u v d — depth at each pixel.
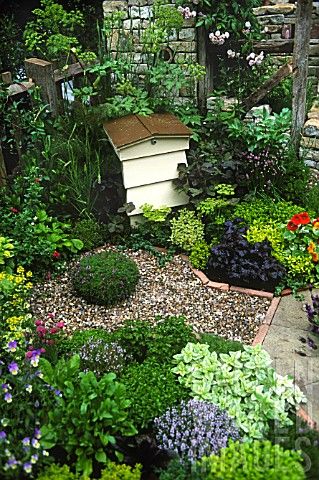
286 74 5.59
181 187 4.85
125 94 5.72
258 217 4.63
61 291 4.29
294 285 4.21
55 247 4.51
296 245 4.33
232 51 6.45
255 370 3.11
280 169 5.00
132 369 3.18
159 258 4.67
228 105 6.23
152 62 6.22
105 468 2.67
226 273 4.31
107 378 2.80
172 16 5.65
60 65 5.92
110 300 4.12
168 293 4.27
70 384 2.75
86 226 4.87
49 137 5.11
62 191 4.94
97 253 4.54
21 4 7.99
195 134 5.21
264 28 6.62
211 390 3.03
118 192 5.05
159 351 3.27
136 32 6.52
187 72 6.32
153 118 5.16
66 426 2.64
